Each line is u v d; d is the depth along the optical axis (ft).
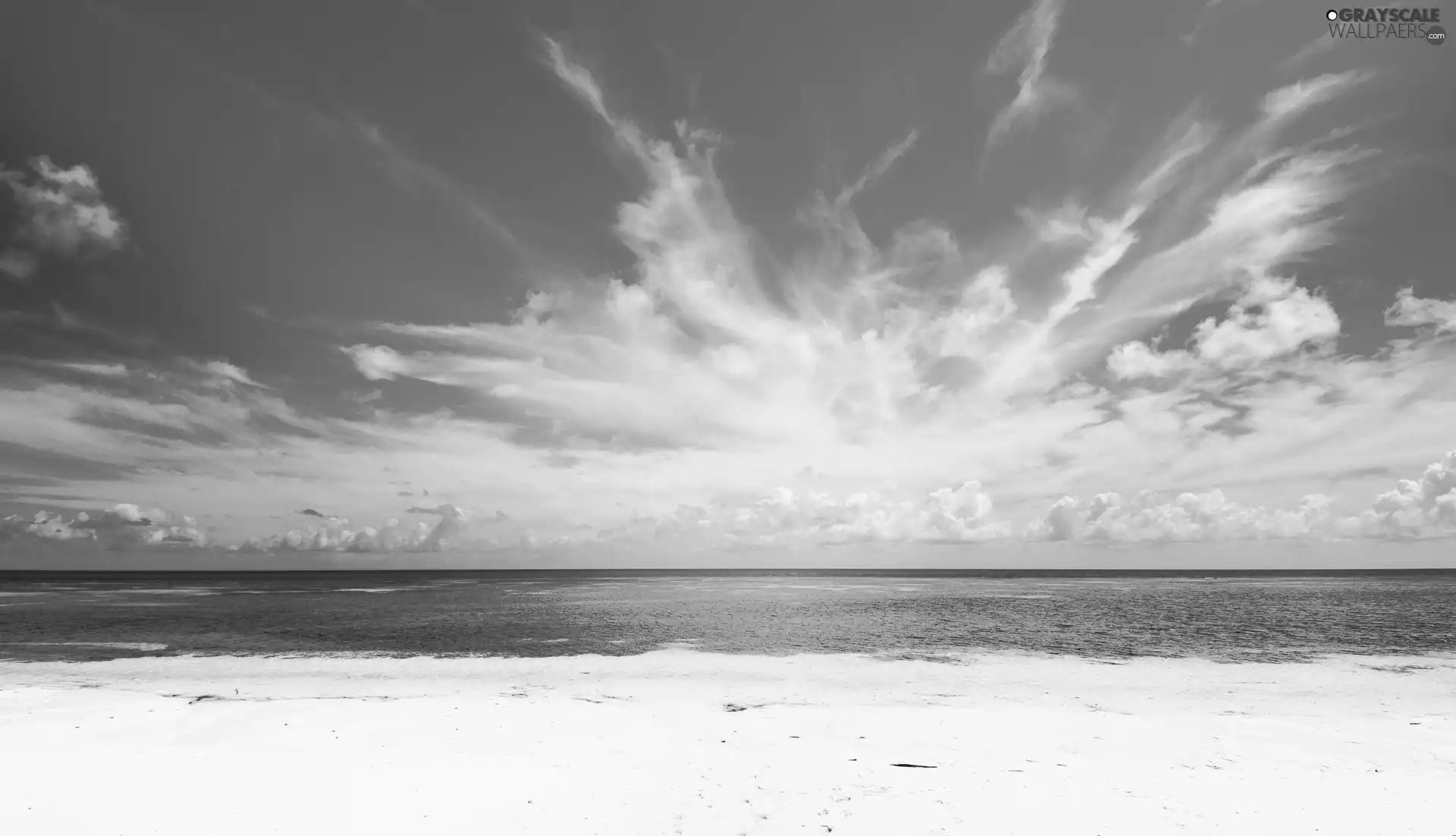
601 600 198.90
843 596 226.99
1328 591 258.98
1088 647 98.27
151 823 31.04
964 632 117.19
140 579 453.58
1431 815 32.96
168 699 60.29
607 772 38.88
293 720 51.34
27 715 52.60
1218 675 75.10
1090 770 39.88
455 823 31.30
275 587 288.71
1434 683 70.59
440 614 150.00
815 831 30.83
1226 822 32.04
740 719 52.70
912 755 42.96
